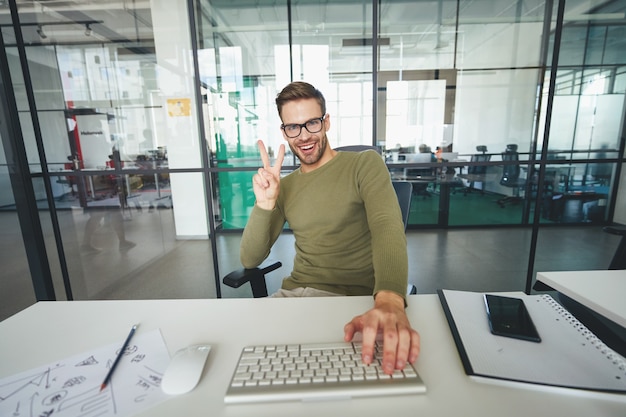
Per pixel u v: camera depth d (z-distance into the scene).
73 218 4.46
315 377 0.45
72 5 3.42
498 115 3.82
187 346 0.55
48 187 2.11
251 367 0.47
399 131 3.86
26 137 1.98
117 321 0.64
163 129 3.50
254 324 0.62
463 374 0.47
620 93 3.75
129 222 4.30
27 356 0.54
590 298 0.61
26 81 1.93
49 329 0.62
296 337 0.57
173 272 2.79
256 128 3.77
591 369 0.46
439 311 0.66
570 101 3.76
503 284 2.42
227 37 3.56
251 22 3.55
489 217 4.34
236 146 3.79
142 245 3.53
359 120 3.81
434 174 4.04
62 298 2.35
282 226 1.19
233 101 3.68
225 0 3.48
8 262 3.12
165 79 3.35
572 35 3.55
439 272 2.64
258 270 1.06
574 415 0.39
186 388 0.44
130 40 3.59
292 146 1.11
